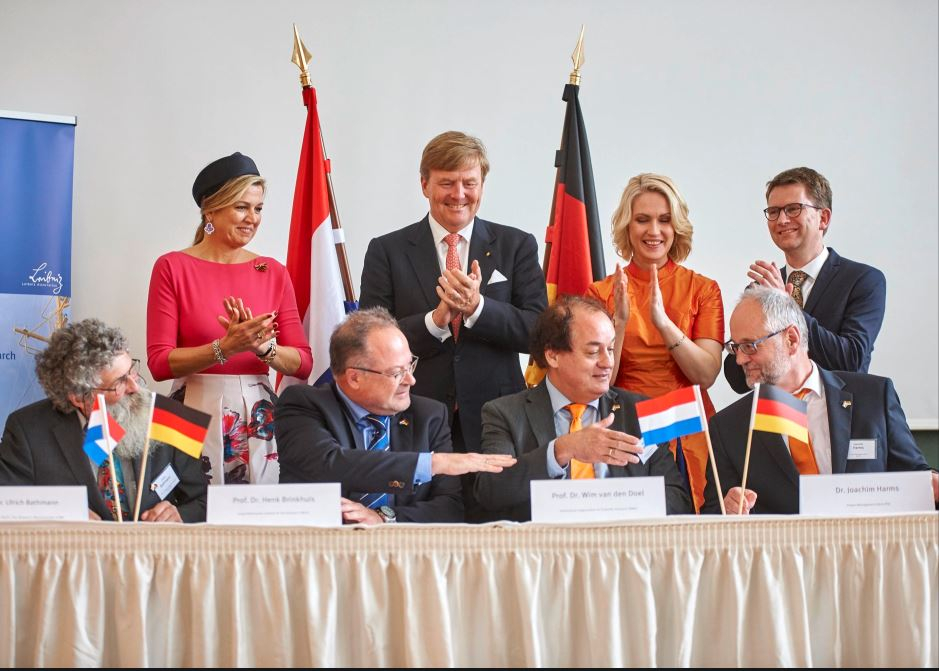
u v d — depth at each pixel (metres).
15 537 2.29
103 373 2.82
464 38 4.60
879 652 2.28
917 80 4.67
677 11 4.65
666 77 4.65
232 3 4.51
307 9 4.54
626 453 2.64
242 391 3.46
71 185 4.20
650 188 3.60
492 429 2.94
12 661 2.26
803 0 4.66
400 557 2.28
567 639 2.28
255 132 4.52
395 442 2.93
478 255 3.68
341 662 2.28
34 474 2.79
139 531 2.29
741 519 2.30
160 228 4.45
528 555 2.28
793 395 2.91
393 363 2.78
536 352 2.95
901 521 2.31
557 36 4.62
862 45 4.66
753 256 4.65
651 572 2.29
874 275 3.68
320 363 3.91
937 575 2.30
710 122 4.65
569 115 4.09
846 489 2.39
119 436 2.56
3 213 4.09
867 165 4.65
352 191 4.55
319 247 3.97
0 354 4.05
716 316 3.59
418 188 4.58
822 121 4.66
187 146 4.48
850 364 3.49
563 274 4.00
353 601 2.28
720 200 4.65
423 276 3.66
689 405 2.59
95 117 4.43
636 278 3.66
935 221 4.65
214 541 2.29
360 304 3.73
